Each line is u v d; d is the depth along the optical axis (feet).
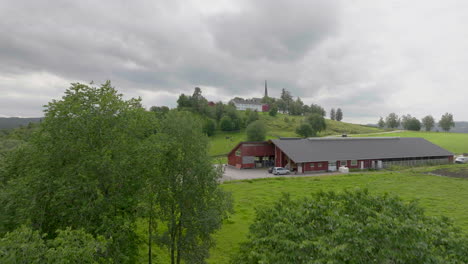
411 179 141.08
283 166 192.75
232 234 71.92
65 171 42.52
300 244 27.61
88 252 28.60
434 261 25.94
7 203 41.45
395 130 539.70
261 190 119.44
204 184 45.91
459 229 31.53
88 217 41.96
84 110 44.04
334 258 26.14
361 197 36.22
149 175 45.11
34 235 29.07
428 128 621.72
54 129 44.06
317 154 184.44
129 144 47.34
